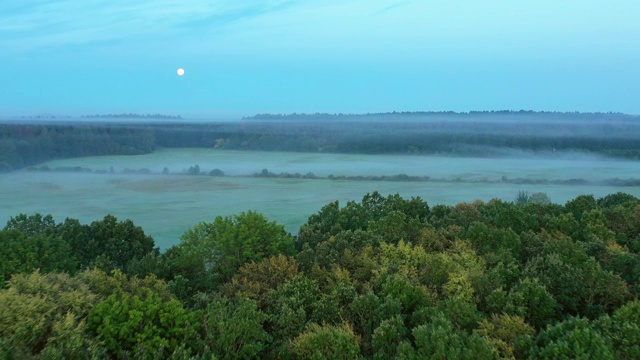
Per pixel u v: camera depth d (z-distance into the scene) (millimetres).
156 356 20703
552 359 20969
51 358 18656
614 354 21094
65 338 20250
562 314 28688
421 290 27234
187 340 22484
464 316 25031
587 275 29422
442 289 29203
